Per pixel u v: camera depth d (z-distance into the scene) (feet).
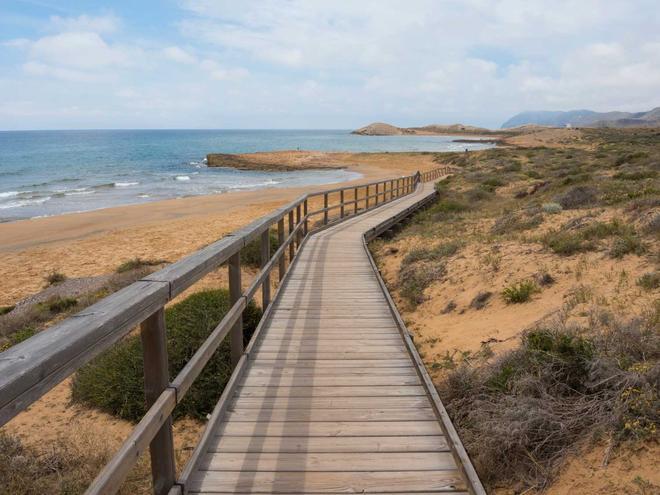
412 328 22.09
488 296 22.56
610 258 21.79
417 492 8.28
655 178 51.55
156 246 56.85
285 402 11.69
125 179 153.07
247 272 37.78
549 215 36.70
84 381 17.75
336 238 39.70
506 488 10.18
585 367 11.67
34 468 12.79
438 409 10.67
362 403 11.65
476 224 42.37
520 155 176.24
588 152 162.09
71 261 51.47
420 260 31.81
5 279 45.60
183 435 14.93
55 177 160.15
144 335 6.59
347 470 8.90
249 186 132.77
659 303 15.08
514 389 11.97
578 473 9.51
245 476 8.71
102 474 5.02
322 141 543.80
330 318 18.86
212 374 16.38
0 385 3.43
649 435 9.47
